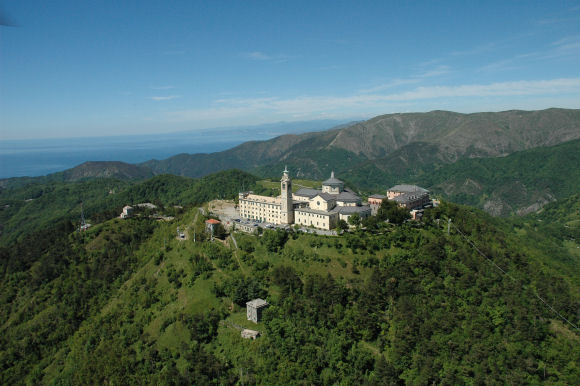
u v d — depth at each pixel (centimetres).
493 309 19638
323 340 18138
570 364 17325
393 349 17912
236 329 19075
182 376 16825
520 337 18475
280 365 16775
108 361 19088
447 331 18525
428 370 16600
